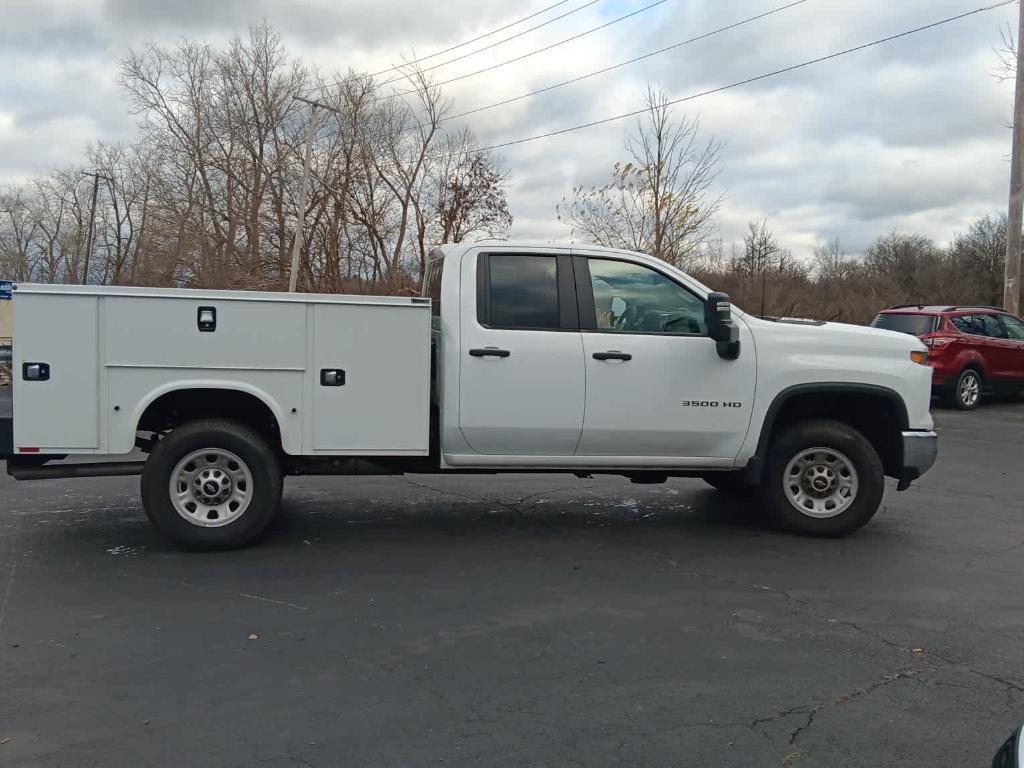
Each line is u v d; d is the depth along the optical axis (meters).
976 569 5.52
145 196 41.69
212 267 37.97
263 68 39.41
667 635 4.32
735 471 6.43
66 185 54.50
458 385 5.71
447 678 3.78
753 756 3.14
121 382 5.34
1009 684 3.77
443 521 6.74
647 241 24.39
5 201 56.62
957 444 11.10
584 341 5.82
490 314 5.79
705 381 5.93
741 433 6.00
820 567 5.54
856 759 3.12
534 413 5.78
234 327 5.43
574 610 4.68
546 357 5.76
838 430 6.14
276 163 38.22
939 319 14.73
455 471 6.03
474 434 5.79
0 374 10.80
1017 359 15.29
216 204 40.56
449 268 5.85
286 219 38.31
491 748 3.17
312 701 3.53
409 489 8.03
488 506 7.31
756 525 6.67
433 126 37.97
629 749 3.18
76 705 3.46
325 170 37.31
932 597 4.95
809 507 6.26
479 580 5.20
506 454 5.89
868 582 5.22
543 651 4.09
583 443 5.90
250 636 4.23
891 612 4.69
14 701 3.49
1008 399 16.67
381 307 5.59
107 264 53.38
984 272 46.91
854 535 6.38
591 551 5.89
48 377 5.25
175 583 5.06
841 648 4.17
